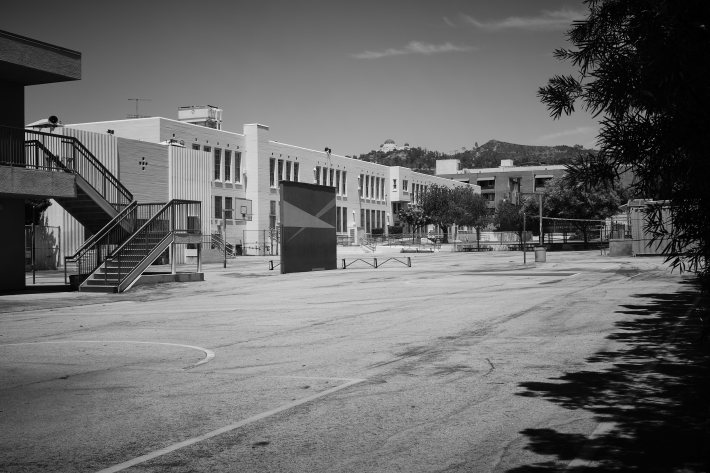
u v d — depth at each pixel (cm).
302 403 696
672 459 500
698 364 855
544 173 12231
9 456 534
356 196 8438
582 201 6512
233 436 582
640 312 1411
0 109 2258
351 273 3250
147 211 4456
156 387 787
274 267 3997
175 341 1173
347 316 1505
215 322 1452
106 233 2436
